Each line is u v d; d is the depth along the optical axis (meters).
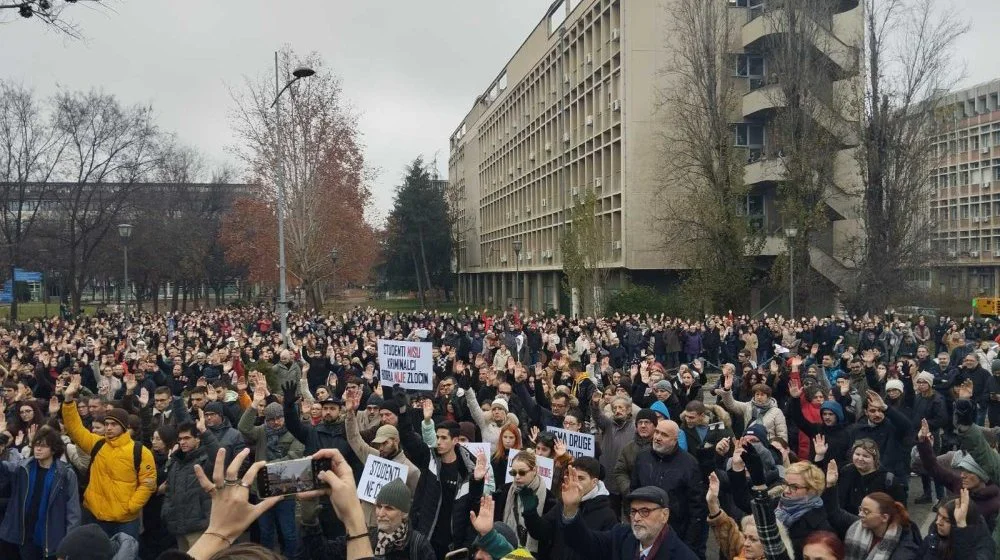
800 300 35.66
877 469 6.66
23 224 51.28
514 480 5.38
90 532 3.74
